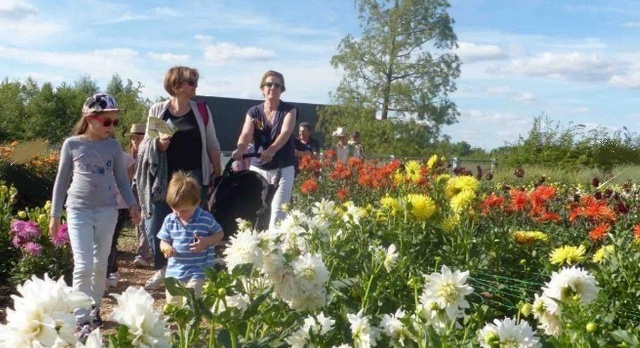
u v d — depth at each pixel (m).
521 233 5.38
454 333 2.92
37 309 1.93
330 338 3.03
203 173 6.04
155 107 6.05
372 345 2.99
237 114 40.22
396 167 8.70
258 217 6.53
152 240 6.03
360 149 14.45
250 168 7.00
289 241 4.16
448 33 43.28
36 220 7.73
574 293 3.09
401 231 5.03
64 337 1.95
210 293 2.59
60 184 5.15
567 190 11.29
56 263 6.76
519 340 2.59
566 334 2.90
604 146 22.30
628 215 7.08
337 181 10.74
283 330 3.12
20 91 37.94
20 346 1.91
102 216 5.17
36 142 13.48
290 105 6.89
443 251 5.30
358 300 3.94
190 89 5.96
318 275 3.22
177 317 2.52
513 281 4.87
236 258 3.20
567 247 4.57
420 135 42.38
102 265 5.21
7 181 11.91
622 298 4.33
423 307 2.95
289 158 6.91
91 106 5.17
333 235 4.45
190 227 4.73
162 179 5.89
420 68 43.28
